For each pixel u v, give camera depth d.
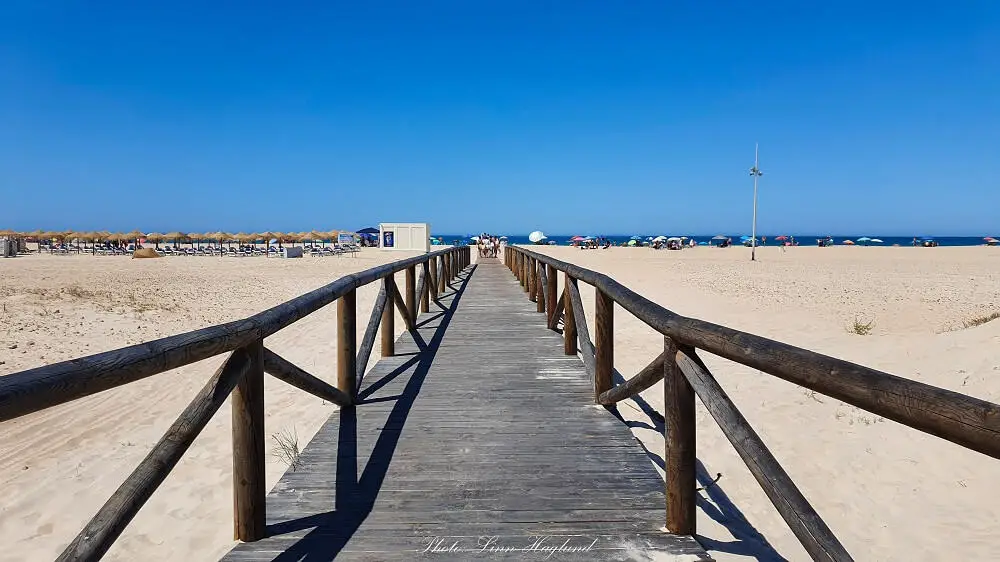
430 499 2.85
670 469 2.52
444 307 10.02
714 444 4.58
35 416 5.59
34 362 7.48
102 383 1.48
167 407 5.96
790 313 11.63
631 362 7.36
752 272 23.80
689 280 19.48
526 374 5.29
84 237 46.59
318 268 27.61
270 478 3.98
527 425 3.92
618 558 2.33
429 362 5.77
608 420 4.02
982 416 1.07
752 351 1.78
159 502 3.73
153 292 15.34
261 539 2.48
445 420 4.02
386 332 6.03
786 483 1.77
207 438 4.92
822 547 1.60
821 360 1.51
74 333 9.25
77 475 4.27
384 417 4.08
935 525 3.46
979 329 7.12
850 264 29.64
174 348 1.78
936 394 1.17
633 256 37.62
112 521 1.65
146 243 60.62
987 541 3.25
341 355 4.36
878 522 3.54
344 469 3.21
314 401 5.96
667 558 2.32
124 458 4.60
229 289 17.25
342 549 2.40
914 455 4.32
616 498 2.86
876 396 1.31
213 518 3.51
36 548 3.33
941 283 18.73
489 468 3.22
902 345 7.52
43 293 12.88
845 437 4.74
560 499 2.85
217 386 2.18
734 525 3.34
